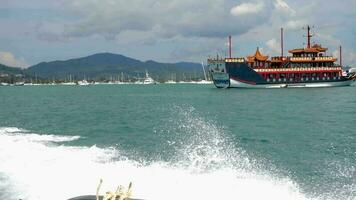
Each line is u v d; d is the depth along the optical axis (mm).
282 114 66562
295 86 174500
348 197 18609
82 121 56969
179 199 16422
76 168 21031
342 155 29766
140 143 34594
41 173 19875
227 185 18562
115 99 126562
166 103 100875
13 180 18688
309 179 22047
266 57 173250
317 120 56625
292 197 17797
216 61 176125
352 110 73062
